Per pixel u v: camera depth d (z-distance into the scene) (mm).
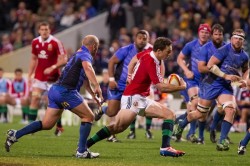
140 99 31906
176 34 72375
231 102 36531
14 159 30594
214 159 32906
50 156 32562
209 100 37844
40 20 85938
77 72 31297
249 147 39969
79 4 87562
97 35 84812
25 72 80812
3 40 84812
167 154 33188
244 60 36562
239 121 57250
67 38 82750
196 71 42938
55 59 47562
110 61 42188
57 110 32031
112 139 42719
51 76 47531
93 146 39062
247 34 73750
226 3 78312
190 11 76875
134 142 42625
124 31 75562
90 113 31609
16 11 89438
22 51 80875
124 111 31766
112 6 80438
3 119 63594
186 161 31672
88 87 32094
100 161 30672
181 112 57188
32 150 35406
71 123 63906
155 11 85875
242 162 31797
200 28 43281
